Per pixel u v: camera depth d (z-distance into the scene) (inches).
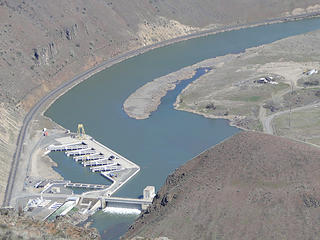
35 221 4874.5
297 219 7795.3
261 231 7751.0
